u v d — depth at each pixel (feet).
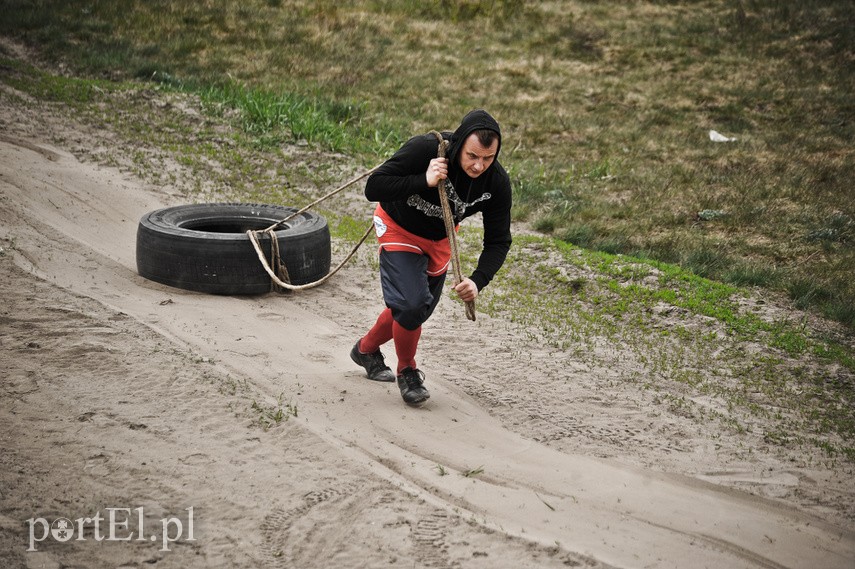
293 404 29.58
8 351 30.53
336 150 77.00
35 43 111.24
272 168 70.95
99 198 56.59
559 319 42.65
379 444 27.40
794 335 40.78
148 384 29.35
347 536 22.09
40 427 25.82
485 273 28.76
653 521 24.11
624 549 22.48
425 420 29.60
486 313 42.98
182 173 66.28
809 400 34.53
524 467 26.78
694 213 65.31
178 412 27.71
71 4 128.47
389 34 128.36
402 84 107.65
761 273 50.78
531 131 91.76
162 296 40.55
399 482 24.89
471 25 134.21
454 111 98.07
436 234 29.01
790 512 25.29
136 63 105.40
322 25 129.08
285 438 26.81
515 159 82.28
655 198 68.74
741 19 131.64
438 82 109.40
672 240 58.08
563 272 49.01
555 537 22.81
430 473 25.80
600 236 59.16
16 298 35.09
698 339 40.52
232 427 27.14
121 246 48.88
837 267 53.11
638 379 35.60
